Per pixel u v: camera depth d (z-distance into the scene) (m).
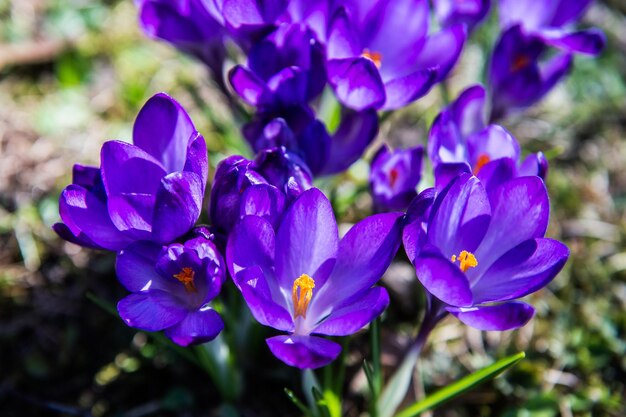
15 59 0.59
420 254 0.33
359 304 0.34
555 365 0.48
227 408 0.44
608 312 0.50
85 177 0.37
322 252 0.35
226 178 0.35
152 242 0.35
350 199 0.47
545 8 0.47
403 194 0.40
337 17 0.38
